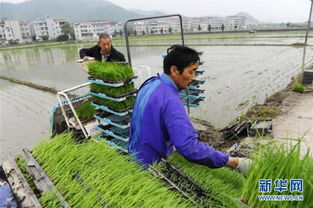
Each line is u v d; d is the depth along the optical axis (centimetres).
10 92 1323
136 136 207
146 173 160
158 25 13175
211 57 2250
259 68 1585
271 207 131
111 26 12544
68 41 8944
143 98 200
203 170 183
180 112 178
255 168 137
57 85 1430
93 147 176
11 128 820
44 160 165
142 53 3089
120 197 132
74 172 152
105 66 348
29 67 2383
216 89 1132
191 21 16012
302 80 1023
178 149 172
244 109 849
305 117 655
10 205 126
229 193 161
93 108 429
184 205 132
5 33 10550
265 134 548
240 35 6006
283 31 6994
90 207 127
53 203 127
